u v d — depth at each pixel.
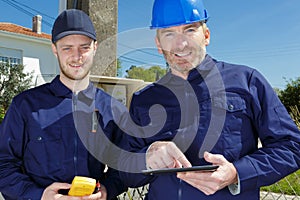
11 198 1.64
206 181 1.29
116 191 1.71
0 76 13.95
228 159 1.44
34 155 1.67
